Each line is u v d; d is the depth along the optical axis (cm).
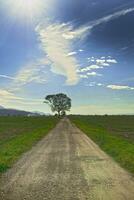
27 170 2011
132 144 3897
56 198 1306
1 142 4322
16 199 1296
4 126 9212
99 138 4750
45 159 2527
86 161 2411
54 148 3409
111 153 2939
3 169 2022
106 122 12912
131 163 2248
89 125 10250
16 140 4491
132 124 11031
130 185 1560
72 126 9381
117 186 1537
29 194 1380
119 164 2255
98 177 1770
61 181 1662
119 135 5806
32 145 3772
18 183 1617
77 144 3878
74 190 1453
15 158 2581
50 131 6819
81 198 1302
